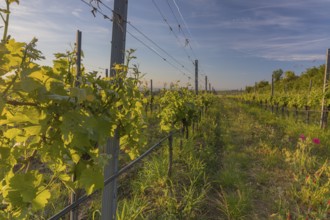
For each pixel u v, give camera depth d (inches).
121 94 80.7
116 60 91.4
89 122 54.1
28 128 48.6
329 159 243.3
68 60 65.3
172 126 227.3
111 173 93.4
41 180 51.6
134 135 99.2
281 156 255.1
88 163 60.4
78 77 64.6
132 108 94.1
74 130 50.2
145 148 257.6
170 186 173.3
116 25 91.1
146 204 144.1
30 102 47.7
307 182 169.2
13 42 44.5
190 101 280.2
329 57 425.7
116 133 90.6
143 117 100.5
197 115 345.1
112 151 91.7
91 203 152.4
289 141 322.7
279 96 762.8
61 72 63.6
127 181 188.7
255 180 204.4
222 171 208.5
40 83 47.1
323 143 310.3
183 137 279.1
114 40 91.3
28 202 50.8
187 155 231.9
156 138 312.8
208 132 367.6
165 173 187.0
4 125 50.5
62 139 52.9
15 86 41.8
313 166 220.1
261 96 1026.7
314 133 354.0
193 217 141.0
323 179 195.0
